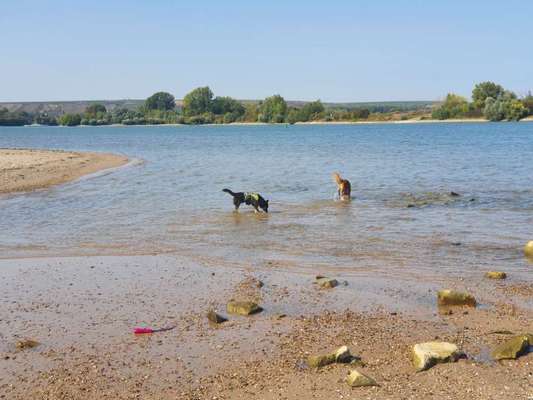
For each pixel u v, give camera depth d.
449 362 8.09
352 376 7.60
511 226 17.50
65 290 11.88
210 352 8.77
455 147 59.50
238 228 18.00
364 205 22.02
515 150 52.72
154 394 7.58
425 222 18.36
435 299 10.90
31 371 8.28
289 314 10.30
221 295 11.41
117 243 16.17
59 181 31.34
